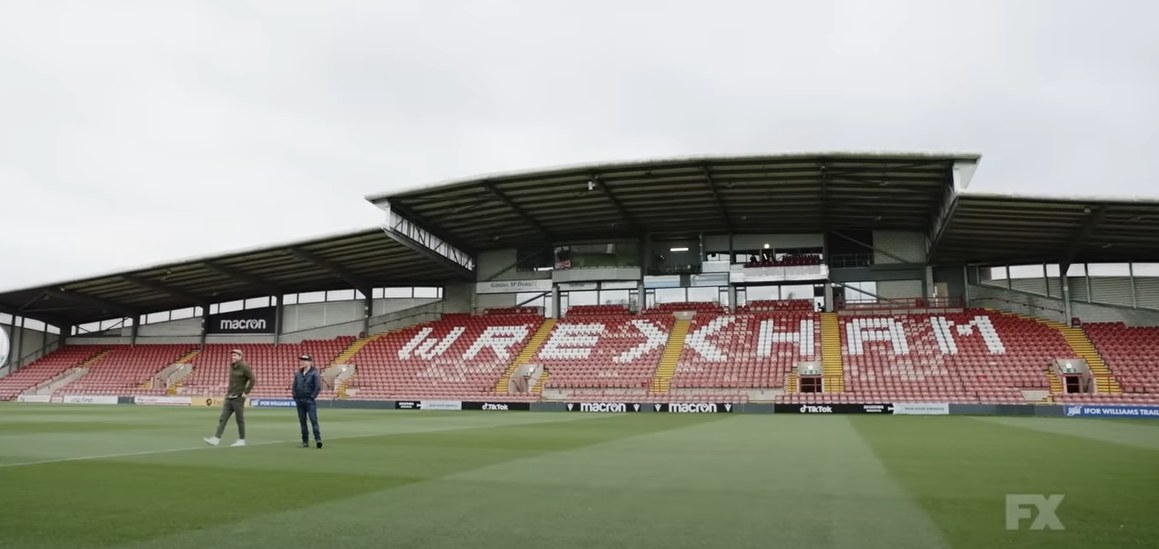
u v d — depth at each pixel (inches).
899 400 1208.8
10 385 1889.8
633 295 1667.1
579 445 543.8
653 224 1568.7
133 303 1963.6
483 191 1320.1
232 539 219.0
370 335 1807.3
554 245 1708.9
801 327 1480.1
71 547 209.2
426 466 400.5
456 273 1718.8
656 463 416.8
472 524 239.8
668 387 1385.3
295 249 1510.8
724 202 1397.6
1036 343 1305.4
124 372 1860.2
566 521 244.2
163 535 224.1
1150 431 717.3
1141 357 1218.0
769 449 509.7
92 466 395.2
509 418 1018.7
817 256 1558.8
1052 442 574.2
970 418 1007.0
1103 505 272.7
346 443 557.3
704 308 1608.0
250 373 540.1
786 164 1178.0
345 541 215.9
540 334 1617.9
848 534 223.9
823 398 1245.7
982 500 284.2
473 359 1589.6
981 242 1348.4
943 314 1445.6
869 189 1278.3
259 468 389.1
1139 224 1176.2
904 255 1537.9
